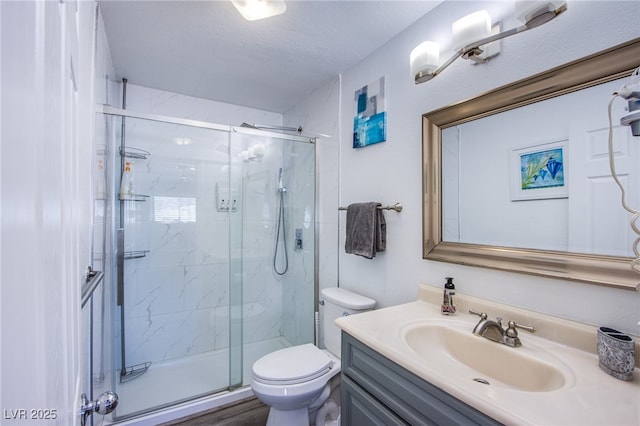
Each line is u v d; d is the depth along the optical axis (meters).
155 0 1.39
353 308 1.70
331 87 2.24
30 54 0.28
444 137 1.39
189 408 1.84
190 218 2.42
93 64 1.20
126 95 2.31
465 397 0.73
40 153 0.30
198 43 1.75
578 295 0.95
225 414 1.84
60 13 0.42
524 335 1.04
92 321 1.17
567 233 0.97
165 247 2.34
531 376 0.90
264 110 2.90
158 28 1.60
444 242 1.38
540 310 1.04
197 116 2.59
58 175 0.41
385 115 1.73
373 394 1.04
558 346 0.96
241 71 2.12
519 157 1.11
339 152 2.14
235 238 2.50
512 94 1.11
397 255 1.64
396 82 1.67
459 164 1.32
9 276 0.24
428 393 0.84
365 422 1.07
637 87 0.69
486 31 1.08
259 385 1.43
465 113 1.28
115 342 2.06
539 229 1.05
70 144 0.53
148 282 2.29
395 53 1.67
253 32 1.65
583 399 0.69
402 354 0.93
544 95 1.03
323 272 2.31
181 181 2.37
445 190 1.38
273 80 2.26
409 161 1.58
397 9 1.46
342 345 1.22
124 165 2.10
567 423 0.61
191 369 2.29
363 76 1.92
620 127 0.86
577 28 0.95
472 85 1.27
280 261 2.68
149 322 2.30
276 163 2.61
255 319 2.58
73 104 0.59
